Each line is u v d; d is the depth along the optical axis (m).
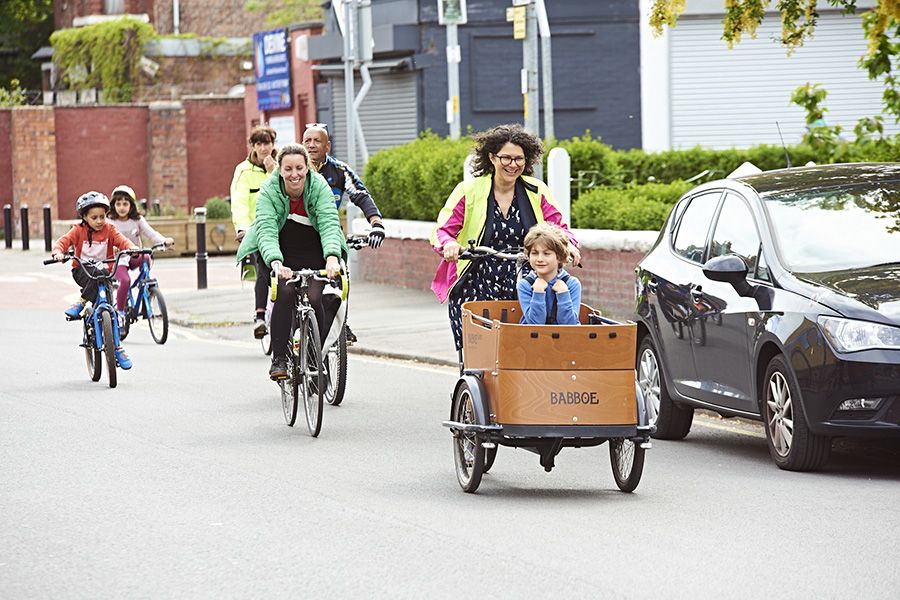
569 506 10.17
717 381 12.52
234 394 16.36
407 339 21.22
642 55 36.31
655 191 23.64
